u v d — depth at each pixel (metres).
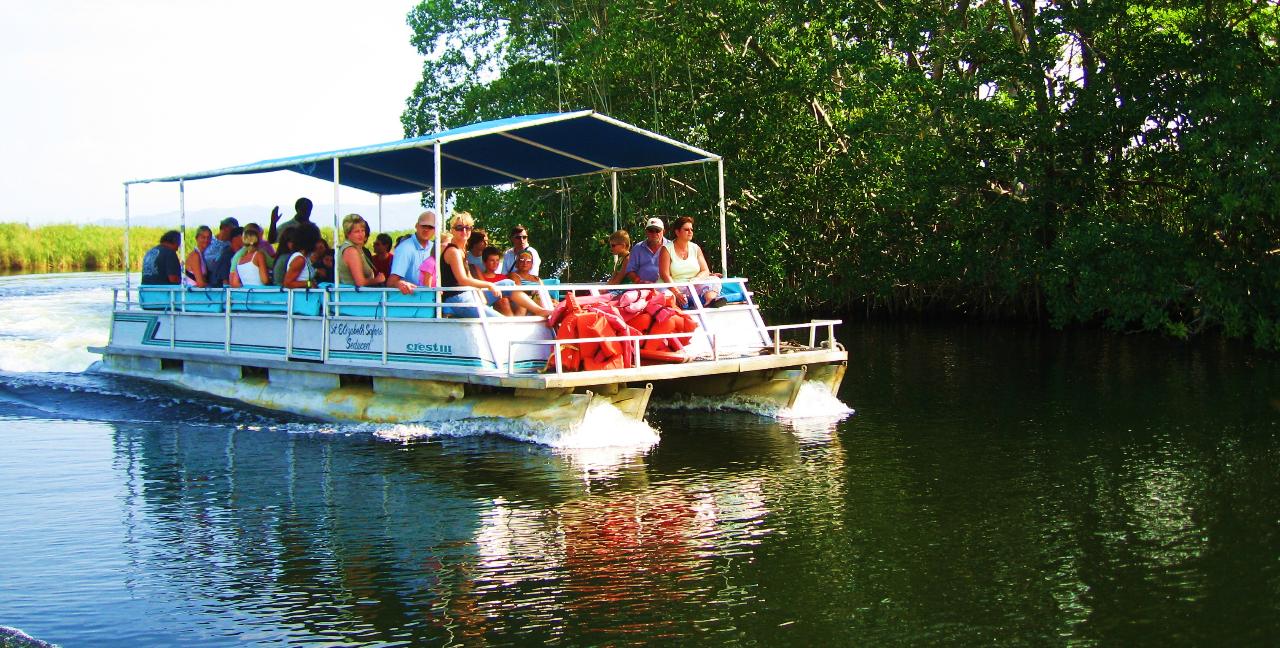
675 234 12.13
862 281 24.05
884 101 21.23
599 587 6.22
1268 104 17.72
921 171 21.09
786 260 24.88
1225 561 6.52
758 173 23.69
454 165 13.79
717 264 24.95
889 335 21.02
